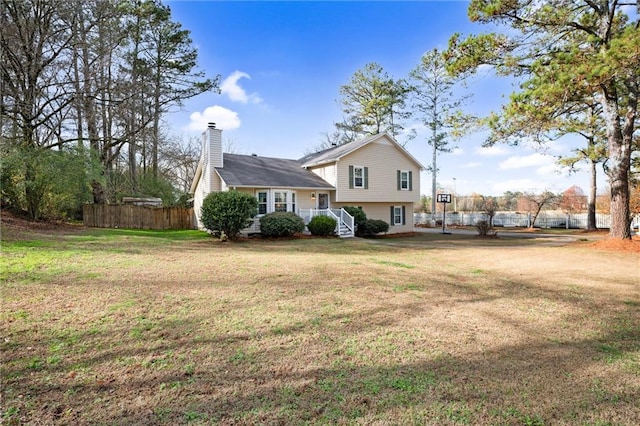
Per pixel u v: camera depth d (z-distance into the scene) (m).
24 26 13.77
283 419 2.26
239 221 13.13
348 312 4.51
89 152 15.26
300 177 18.72
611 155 11.53
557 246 12.38
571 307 4.88
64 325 3.77
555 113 11.18
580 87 8.95
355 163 19.25
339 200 18.62
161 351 3.23
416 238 17.55
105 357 3.07
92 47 15.65
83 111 16.31
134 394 2.51
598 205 23.84
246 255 9.34
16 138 13.86
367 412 2.36
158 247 10.19
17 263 6.57
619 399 2.57
